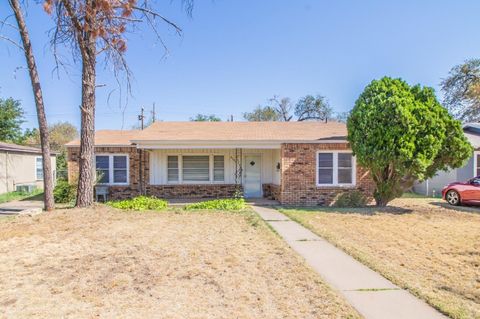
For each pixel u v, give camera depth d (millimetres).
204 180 17141
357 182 14648
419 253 6836
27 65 11500
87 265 5785
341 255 6465
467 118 33688
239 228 8922
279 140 14641
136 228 8852
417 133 11727
